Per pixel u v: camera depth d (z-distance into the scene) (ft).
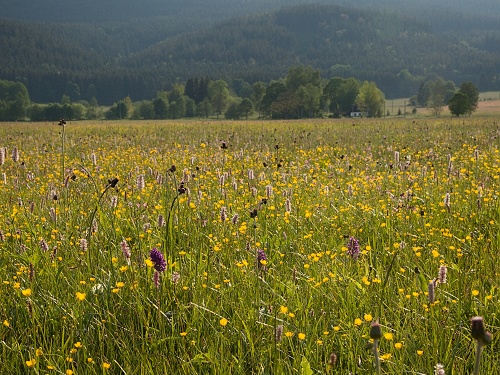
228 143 81.00
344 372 13.55
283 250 21.68
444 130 112.27
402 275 18.63
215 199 31.37
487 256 19.95
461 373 13.28
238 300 16.66
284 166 49.75
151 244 21.15
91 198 29.73
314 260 19.06
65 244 21.07
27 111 586.45
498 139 78.84
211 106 624.59
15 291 16.85
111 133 124.57
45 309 15.98
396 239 23.17
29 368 13.48
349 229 25.11
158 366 13.55
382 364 13.73
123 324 15.64
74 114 581.12
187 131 130.62
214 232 23.94
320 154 65.31
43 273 18.20
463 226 24.79
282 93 499.92
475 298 16.71
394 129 124.36
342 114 533.96
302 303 16.30
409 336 14.88
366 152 67.26
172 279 16.42
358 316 15.84
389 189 34.58
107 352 14.33
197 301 16.20
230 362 13.56
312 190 34.30
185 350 14.08
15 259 19.92
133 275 17.19
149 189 32.17
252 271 18.43
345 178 41.47
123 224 24.26
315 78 565.53
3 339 14.79
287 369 13.46
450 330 14.94
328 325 15.66
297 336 14.82
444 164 49.08
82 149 76.84
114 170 47.62
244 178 39.55
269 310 15.83
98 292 16.94
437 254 19.26
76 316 15.61
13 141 91.56
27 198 31.96
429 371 13.35
